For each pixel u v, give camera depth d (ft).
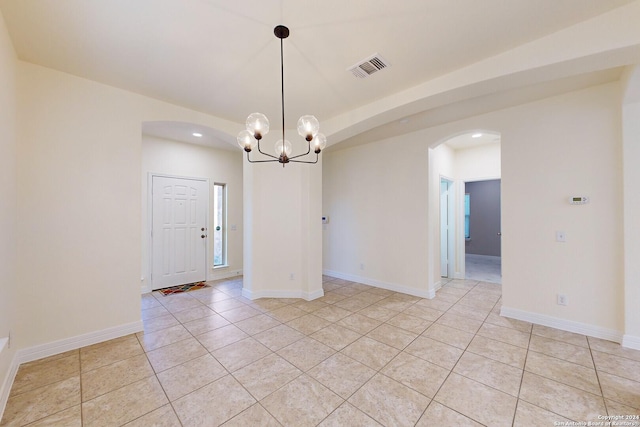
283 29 6.14
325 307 11.83
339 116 11.26
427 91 8.50
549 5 5.49
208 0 5.35
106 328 8.73
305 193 13.10
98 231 8.63
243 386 6.42
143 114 9.51
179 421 5.34
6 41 6.23
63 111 8.04
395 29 6.20
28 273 7.49
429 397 6.01
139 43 6.72
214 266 17.12
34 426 5.22
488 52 7.04
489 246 25.46
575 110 9.11
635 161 7.96
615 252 8.49
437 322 10.15
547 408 5.64
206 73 8.09
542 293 9.79
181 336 9.04
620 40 5.61
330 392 6.20
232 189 17.89
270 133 13.16
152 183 14.53
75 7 5.51
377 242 15.19
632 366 7.09
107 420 5.37
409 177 13.76
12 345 6.85
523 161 10.11
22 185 7.41
